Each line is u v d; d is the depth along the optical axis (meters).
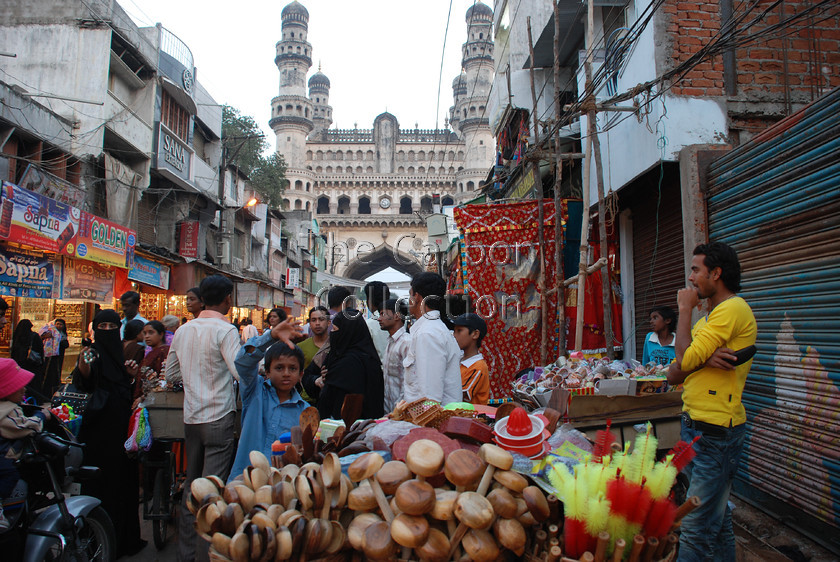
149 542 3.57
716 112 4.90
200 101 16.75
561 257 5.61
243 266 20.53
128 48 11.62
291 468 1.61
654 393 2.81
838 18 5.07
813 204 3.16
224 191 17.55
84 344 3.52
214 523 1.33
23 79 10.60
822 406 3.01
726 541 2.38
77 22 10.71
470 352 3.54
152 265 12.16
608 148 6.23
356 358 3.18
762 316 3.62
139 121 12.02
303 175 48.12
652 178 5.62
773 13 5.06
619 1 6.03
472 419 1.67
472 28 49.50
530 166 8.98
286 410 2.84
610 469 1.35
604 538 1.22
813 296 3.14
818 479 3.01
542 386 2.95
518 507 1.30
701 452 2.20
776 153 3.54
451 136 52.53
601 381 2.83
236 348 2.99
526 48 10.45
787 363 3.34
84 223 9.03
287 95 50.59
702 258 2.28
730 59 5.02
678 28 5.04
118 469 3.29
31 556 2.30
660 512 1.30
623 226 6.51
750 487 3.68
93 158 10.24
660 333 4.28
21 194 7.44
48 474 2.50
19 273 7.75
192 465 2.97
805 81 5.04
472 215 6.61
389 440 1.74
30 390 4.24
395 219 45.53
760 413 3.57
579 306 4.88
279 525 1.31
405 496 1.25
